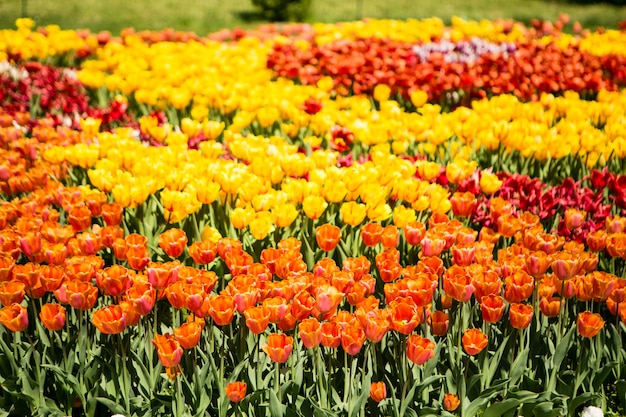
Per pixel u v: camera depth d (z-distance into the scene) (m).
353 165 4.86
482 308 3.03
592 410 3.15
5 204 4.08
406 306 2.85
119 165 4.72
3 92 7.55
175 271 3.07
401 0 21.58
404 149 5.46
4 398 3.27
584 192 4.81
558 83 8.09
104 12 18.00
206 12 18.69
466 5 20.81
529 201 4.57
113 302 3.64
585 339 3.50
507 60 8.49
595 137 5.38
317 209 3.96
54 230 3.55
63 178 5.11
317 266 3.27
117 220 3.79
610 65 8.66
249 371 3.15
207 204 4.57
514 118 6.41
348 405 2.99
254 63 8.34
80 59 10.12
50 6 18.19
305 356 3.28
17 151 5.15
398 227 4.06
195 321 3.15
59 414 3.15
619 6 20.91
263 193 4.27
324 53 8.63
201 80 7.21
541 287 3.37
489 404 3.33
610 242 3.60
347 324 2.90
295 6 17.66
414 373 3.24
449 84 7.75
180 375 3.17
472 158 5.87
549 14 19.14
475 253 3.44
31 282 3.10
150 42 10.70
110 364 3.29
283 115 6.41
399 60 8.55
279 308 2.87
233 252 3.30
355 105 6.28
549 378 3.31
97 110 6.85
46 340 3.40
